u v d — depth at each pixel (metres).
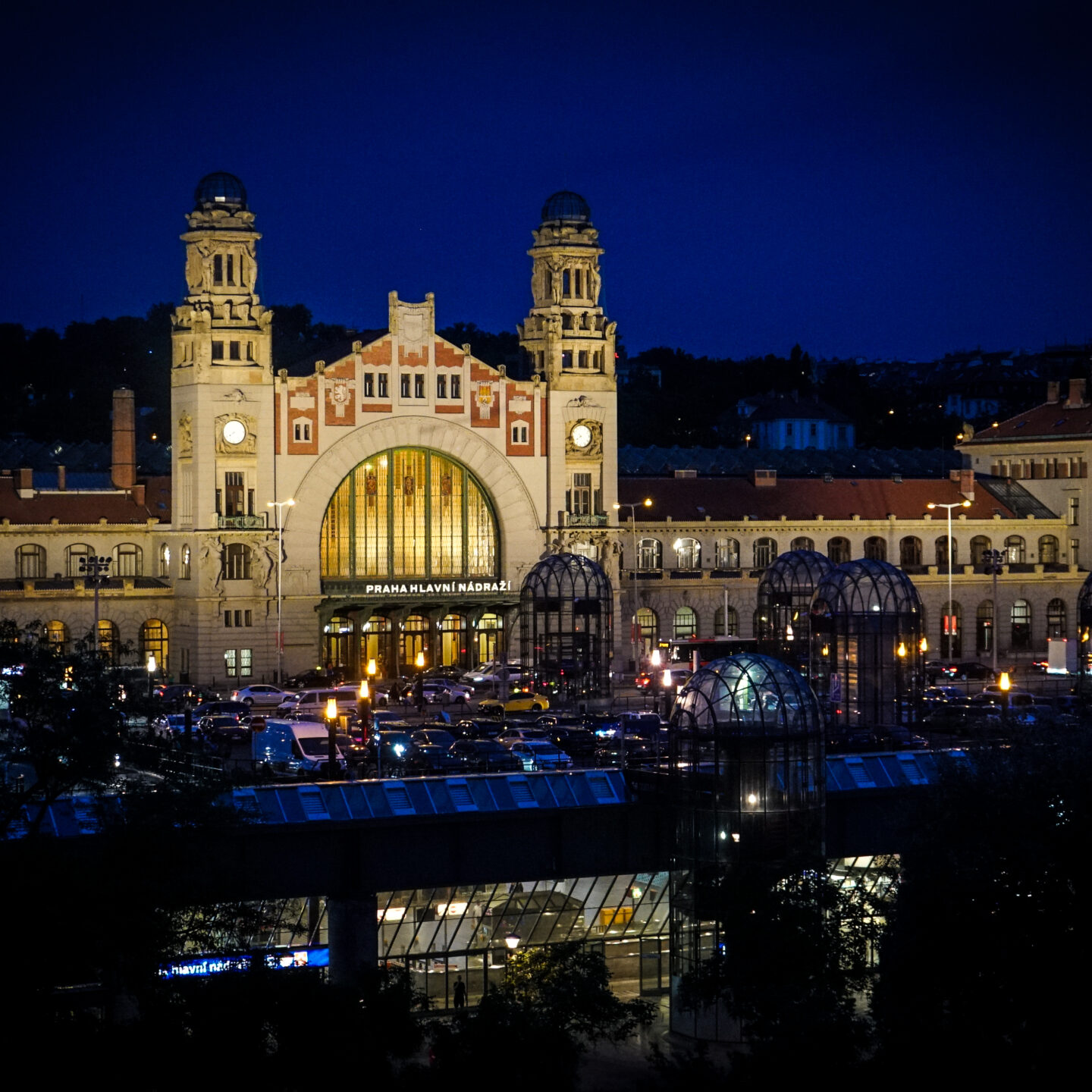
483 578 192.62
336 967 101.38
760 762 102.94
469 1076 79.94
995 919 92.12
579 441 195.88
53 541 184.12
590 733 136.12
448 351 189.88
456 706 166.25
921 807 98.88
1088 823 93.25
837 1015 86.12
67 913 82.69
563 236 196.25
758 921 96.12
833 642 148.88
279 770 123.81
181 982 85.81
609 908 111.81
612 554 197.50
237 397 180.12
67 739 88.94
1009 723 114.38
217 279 180.88
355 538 187.88
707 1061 85.69
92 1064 77.44
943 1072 81.81
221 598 179.62
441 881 103.62
